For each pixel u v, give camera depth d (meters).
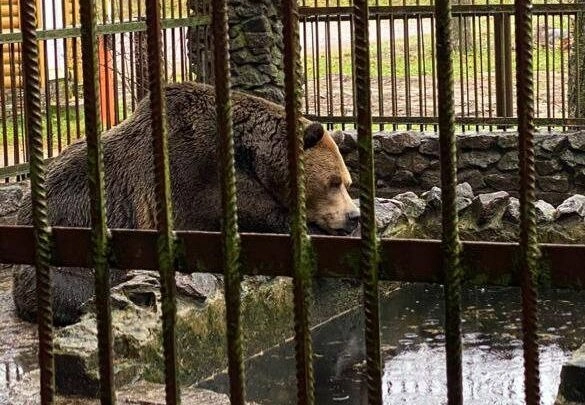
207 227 7.28
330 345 6.98
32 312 7.21
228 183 2.61
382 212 8.49
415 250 2.49
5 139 9.27
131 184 7.05
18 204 9.20
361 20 2.46
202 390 5.12
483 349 6.64
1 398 5.15
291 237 2.57
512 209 8.64
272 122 7.54
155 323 5.68
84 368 5.16
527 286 2.39
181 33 11.55
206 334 6.19
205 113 7.21
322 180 7.68
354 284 7.91
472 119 11.71
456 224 2.44
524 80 2.37
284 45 2.54
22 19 2.73
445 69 2.42
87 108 2.72
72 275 7.12
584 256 2.34
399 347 6.75
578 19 11.48
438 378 6.02
